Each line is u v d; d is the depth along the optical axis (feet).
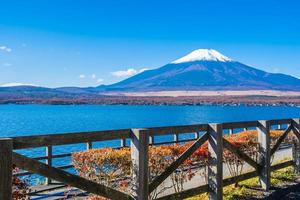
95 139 20.65
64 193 35.55
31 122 378.53
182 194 26.32
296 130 40.37
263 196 33.14
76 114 642.63
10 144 16.76
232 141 34.94
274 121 36.47
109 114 640.17
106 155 24.73
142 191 22.13
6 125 326.85
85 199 32.89
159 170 25.72
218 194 28.09
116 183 24.75
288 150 70.95
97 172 24.89
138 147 22.15
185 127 26.05
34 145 18.03
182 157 25.62
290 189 35.58
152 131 23.47
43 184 40.40
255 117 518.78
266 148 35.04
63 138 19.17
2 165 16.46
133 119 452.35
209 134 28.40
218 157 28.07
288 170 42.70
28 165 17.52
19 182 19.44
